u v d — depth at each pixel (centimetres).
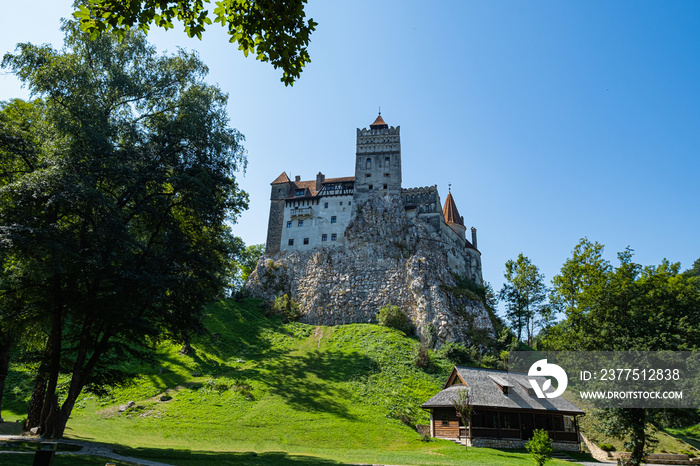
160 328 3347
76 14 1016
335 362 6406
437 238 9100
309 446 3975
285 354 6656
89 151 2722
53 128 2798
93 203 2533
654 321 3641
